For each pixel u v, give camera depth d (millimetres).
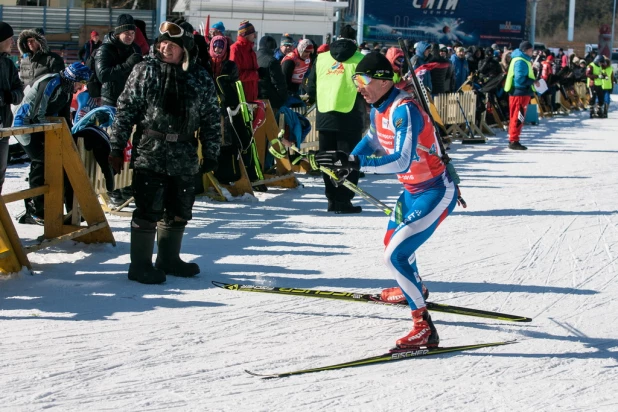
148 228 5531
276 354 4383
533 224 8148
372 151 4809
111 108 7223
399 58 9242
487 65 17938
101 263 6027
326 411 3664
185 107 5367
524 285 5945
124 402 3672
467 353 4516
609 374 4266
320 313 5137
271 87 9609
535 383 4109
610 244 7371
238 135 8727
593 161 13359
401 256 4504
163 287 5516
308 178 10766
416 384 4035
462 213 8641
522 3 29812
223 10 18828
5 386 3781
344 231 7570
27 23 22609
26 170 10273
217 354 4340
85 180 6305
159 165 5438
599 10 59969
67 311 4910
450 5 29219
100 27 21344
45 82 6895
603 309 5426
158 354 4285
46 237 6395
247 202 8812
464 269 6332
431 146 4539
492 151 14594
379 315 5137
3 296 5133
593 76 22797
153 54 5496
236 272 6000
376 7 28594
